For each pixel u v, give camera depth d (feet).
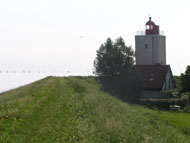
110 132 61.57
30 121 54.29
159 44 258.57
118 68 202.59
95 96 111.34
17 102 71.20
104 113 80.33
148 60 257.34
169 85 241.35
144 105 185.26
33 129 50.21
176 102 190.29
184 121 122.21
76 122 61.57
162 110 177.78
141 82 198.90
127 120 83.15
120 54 208.13
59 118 61.52
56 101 80.33
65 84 133.39
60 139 48.52
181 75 220.84
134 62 212.02
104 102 103.86
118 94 188.75
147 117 111.04
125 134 64.08
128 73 200.23
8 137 42.70
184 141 85.20
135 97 189.78
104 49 215.10
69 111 70.59
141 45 258.98
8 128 47.01
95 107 85.56
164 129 92.68
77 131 55.47
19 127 49.03
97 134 57.72
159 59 258.57
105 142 54.75
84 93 117.50
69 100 86.43
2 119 51.26
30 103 70.85
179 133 95.76
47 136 48.29
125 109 109.29
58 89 109.60
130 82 193.36
